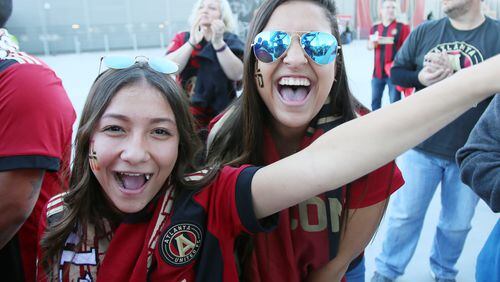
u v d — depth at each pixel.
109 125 1.00
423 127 0.91
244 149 1.24
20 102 1.15
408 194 2.53
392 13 5.49
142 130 1.00
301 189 0.95
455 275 2.64
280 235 1.18
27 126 1.16
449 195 2.46
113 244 1.03
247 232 1.03
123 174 1.04
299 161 0.97
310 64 1.13
